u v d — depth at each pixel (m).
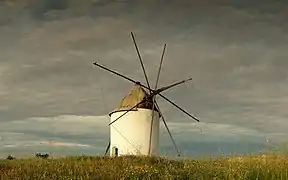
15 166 17.55
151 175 12.99
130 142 39.88
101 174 13.42
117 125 40.81
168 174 12.77
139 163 20.09
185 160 16.09
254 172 12.14
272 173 11.76
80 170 14.77
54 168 15.62
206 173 12.53
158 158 22.41
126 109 40.47
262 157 14.00
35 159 21.20
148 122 40.44
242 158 14.20
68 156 22.48
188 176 12.66
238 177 11.82
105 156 24.22
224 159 14.53
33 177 13.74
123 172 13.80
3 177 13.81
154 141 40.69
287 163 12.92
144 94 41.28
